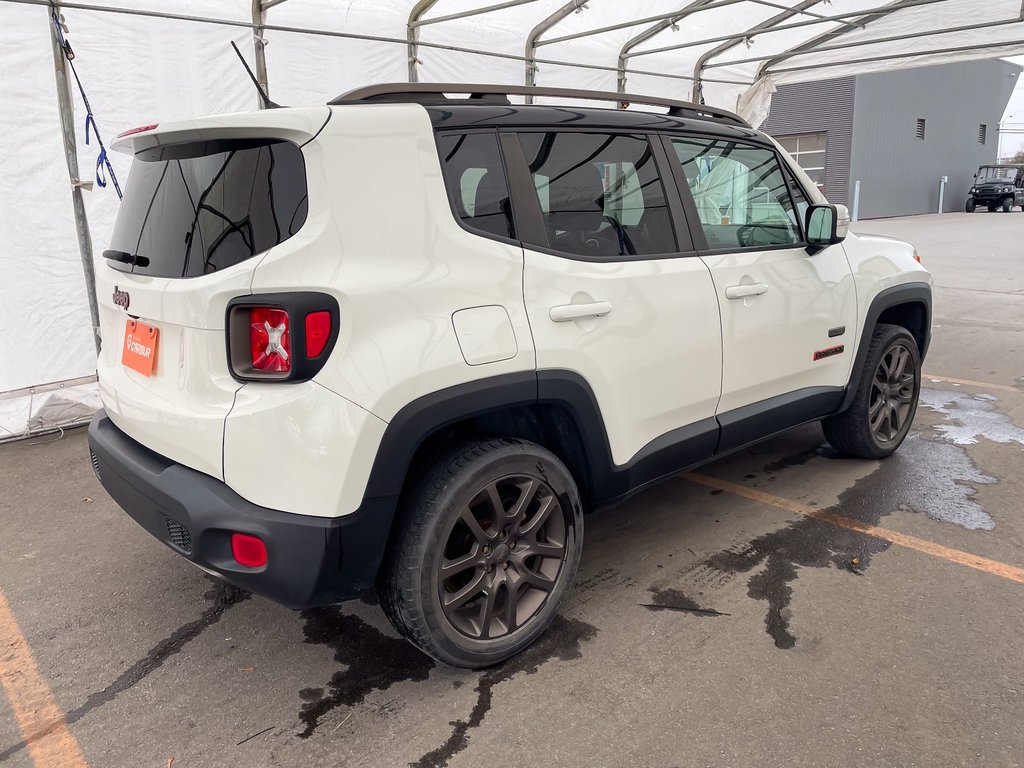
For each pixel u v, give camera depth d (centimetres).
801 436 465
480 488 225
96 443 249
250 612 284
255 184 201
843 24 687
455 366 211
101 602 293
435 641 224
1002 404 521
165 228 222
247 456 194
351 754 208
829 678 233
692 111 320
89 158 483
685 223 290
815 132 2645
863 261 372
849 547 318
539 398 232
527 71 703
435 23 594
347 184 201
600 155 266
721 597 281
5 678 247
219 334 199
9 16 440
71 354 502
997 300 917
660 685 232
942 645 248
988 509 352
